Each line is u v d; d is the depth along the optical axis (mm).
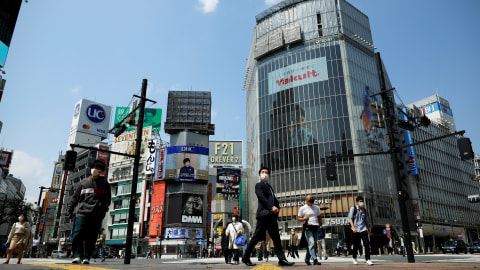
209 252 49750
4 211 47500
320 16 58312
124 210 59219
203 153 58688
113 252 53500
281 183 51844
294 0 60906
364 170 48156
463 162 86188
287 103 55688
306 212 7625
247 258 5781
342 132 50344
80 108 80250
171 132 63062
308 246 7477
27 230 9891
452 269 4062
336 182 47875
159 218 54312
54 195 74500
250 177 62875
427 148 72438
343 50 54938
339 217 45781
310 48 56750
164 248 51625
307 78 55312
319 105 53031
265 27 62875
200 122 63750
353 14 59844
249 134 67562
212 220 58781
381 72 13875
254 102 62375
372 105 14164
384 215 47750
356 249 7664
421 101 91062
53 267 3889
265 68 60250
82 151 72500
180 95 65375
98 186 5809
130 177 61406
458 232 70562
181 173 56094
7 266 4055
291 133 53719
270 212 5613
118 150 65625
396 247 40812
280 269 4180
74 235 5445
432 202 65812
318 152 50531
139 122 12523
